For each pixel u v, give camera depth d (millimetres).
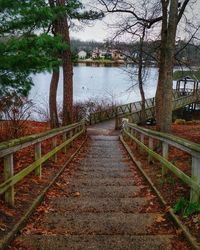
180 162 8023
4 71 6973
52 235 4297
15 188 5871
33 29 7621
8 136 8477
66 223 4812
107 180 7832
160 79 14820
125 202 5898
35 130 13773
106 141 17984
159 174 7480
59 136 14039
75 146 13695
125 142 15922
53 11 8414
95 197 6305
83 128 18594
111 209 5551
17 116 10891
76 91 57719
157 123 14836
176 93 43250
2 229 4129
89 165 10070
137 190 6855
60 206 5660
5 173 4793
